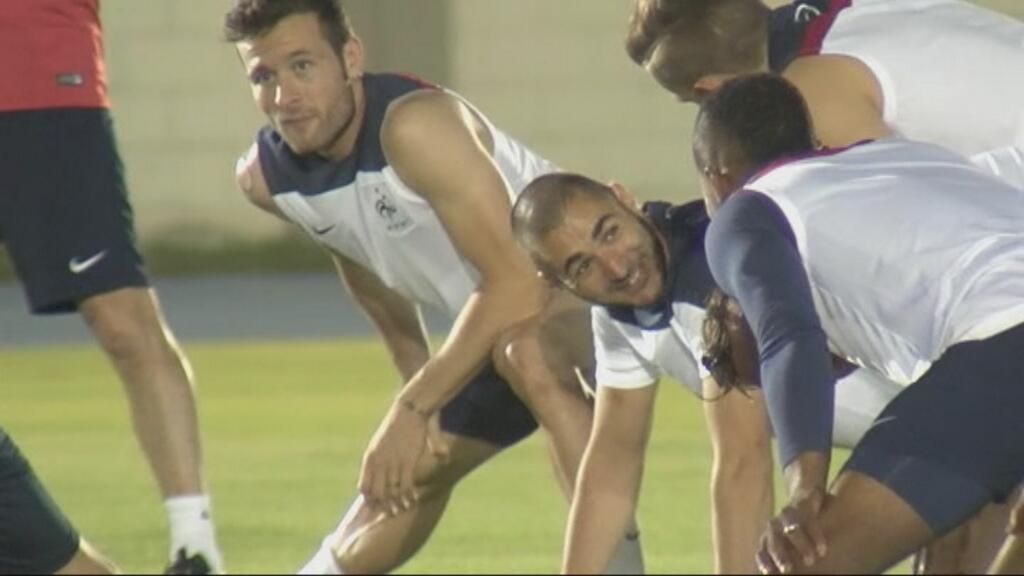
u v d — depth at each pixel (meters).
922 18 16.73
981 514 16.61
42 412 36.41
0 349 45.50
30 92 18.75
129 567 23.47
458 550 23.91
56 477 29.72
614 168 60.06
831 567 12.62
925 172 13.77
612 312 15.96
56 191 18.75
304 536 24.98
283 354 43.41
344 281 20.06
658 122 59.88
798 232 13.41
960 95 16.44
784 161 13.95
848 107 16.27
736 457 16.27
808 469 12.45
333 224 18.58
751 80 14.27
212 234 60.06
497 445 19.53
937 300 13.28
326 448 31.84
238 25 17.45
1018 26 16.98
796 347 12.60
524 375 18.41
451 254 18.39
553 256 15.05
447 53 59.53
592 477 16.83
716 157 14.12
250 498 27.66
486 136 18.61
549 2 59.88
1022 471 13.06
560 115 60.06
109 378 40.50
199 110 59.56
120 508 27.19
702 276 15.30
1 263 59.66
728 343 14.73
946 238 13.37
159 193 59.81
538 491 27.83
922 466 12.83
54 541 18.05
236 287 56.47
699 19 15.79
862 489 12.82
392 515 19.55
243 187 19.00
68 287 18.70
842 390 15.77
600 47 59.88
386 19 59.22
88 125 18.94
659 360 16.19
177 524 18.39
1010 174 16.03
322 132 17.66
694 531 24.86
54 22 18.83
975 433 12.91
